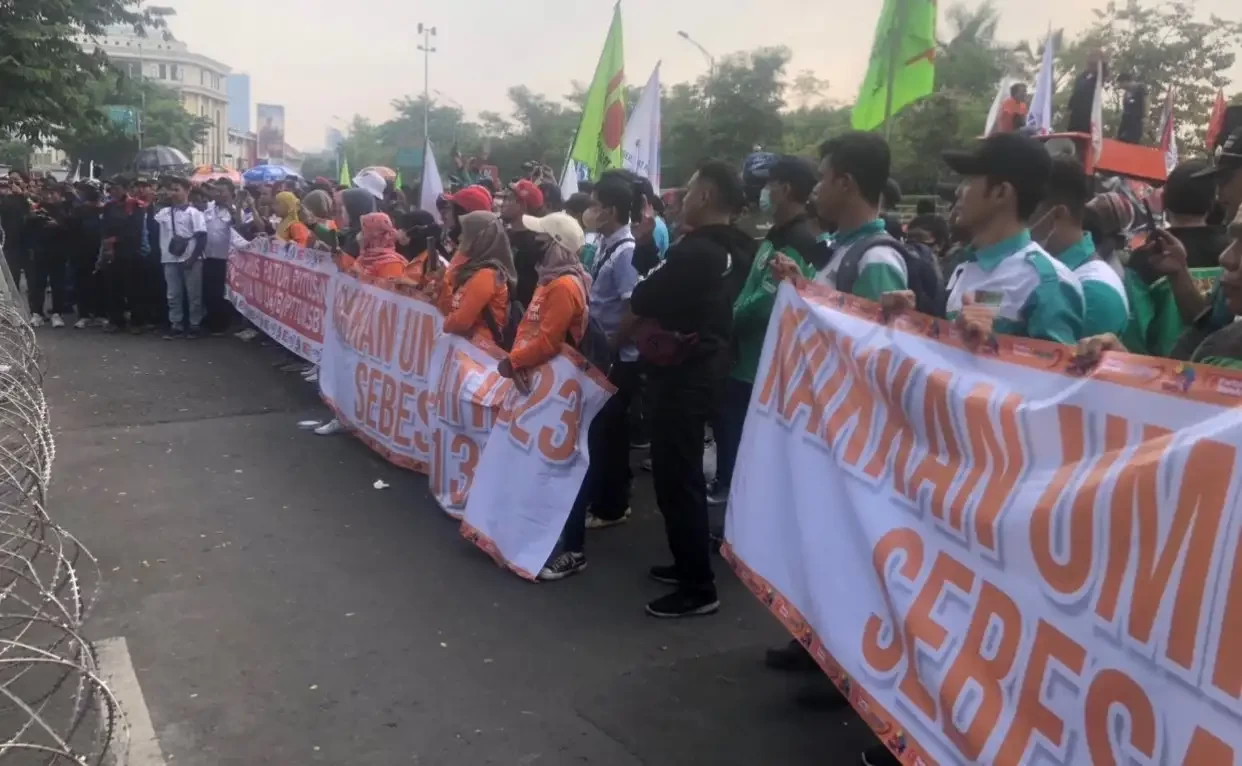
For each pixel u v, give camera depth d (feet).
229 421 24.52
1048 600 6.89
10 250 40.14
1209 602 5.64
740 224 18.16
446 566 15.48
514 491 15.21
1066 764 6.68
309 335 28.22
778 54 109.09
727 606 14.23
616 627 13.44
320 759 10.19
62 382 28.60
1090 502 6.53
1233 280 8.18
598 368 16.71
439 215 28.84
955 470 8.04
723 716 11.12
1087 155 24.18
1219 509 5.62
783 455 10.91
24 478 10.32
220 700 11.31
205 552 15.83
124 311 39.27
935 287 11.60
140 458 21.16
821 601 9.78
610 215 17.89
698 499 13.48
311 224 31.81
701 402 13.19
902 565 8.52
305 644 12.75
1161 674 5.93
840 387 9.90
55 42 61.11
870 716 8.87
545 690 11.68
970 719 7.54
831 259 11.98
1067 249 11.41
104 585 14.42
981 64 86.69
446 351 17.67
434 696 11.50
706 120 111.55
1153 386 6.22
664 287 12.85
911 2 16.21
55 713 10.57
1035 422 7.17
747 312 15.34
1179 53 80.43
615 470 17.39
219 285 37.63
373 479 19.95
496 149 192.85
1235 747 5.44
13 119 60.08
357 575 15.03
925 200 22.36
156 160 103.40
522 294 19.98
